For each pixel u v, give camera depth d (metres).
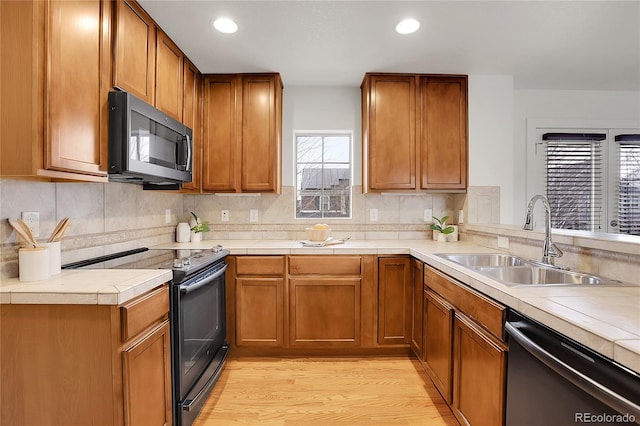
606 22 1.95
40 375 1.15
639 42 2.19
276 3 1.76
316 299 2.42
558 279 1.59
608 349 0.76
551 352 0.98
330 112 2.99
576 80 2.87
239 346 2.42
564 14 1.87
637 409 0.68
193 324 1.73
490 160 2.72
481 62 2.49
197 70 2.59
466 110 2.71
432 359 1.99
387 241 2.88
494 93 2.72
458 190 2.72
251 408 1.85
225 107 2.67
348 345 2.43
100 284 1.22
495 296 1.26
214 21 1.93
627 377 0.73
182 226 2.73
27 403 1.15
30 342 1.14
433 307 1.97
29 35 1.12
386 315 2.43
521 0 1.74
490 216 2.72
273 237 2.99
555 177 3.13
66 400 1.15
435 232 2.90
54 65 1.18
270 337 2.42
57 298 1.12
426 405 1.88
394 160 2.68
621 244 1.33
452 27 2.01
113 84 1.54
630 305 1.03
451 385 1.71
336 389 2.04
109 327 1.13
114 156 1.46
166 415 1.47
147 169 1.62
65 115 1.24
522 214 3.12
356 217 3.00
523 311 1.08
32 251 1.26
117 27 1.55
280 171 2.81
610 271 1.41
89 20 1.37
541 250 1.84
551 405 0.97
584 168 3.12
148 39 1.85
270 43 2.20
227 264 2.41
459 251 2.23
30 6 1.12
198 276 1.79
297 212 3.10
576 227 3.11
